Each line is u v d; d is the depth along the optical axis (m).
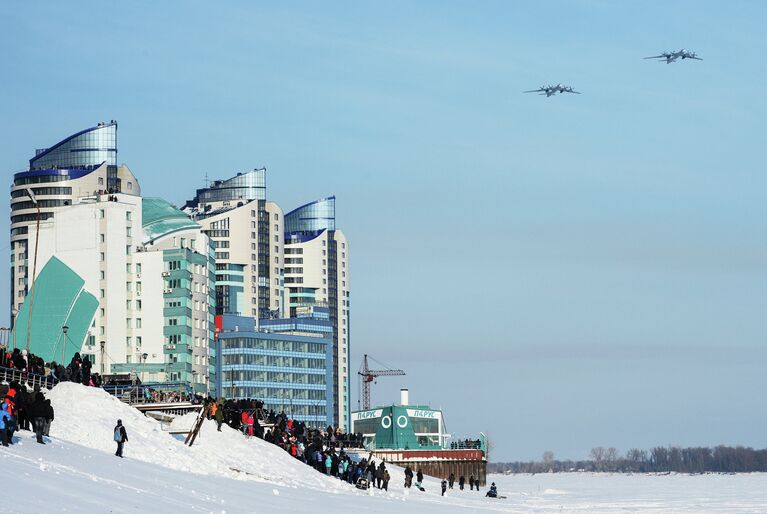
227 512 108.00
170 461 148.88
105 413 159.00
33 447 121.00
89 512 89.56
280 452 181.88
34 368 178.38
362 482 184.88
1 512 82.75
